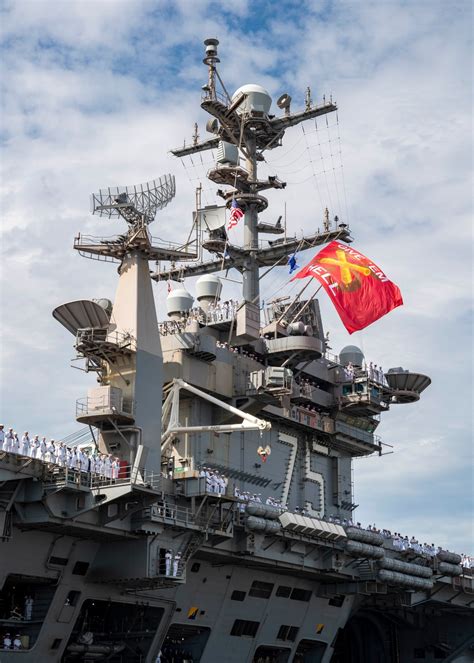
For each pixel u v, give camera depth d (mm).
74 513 43938
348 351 66312
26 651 45500
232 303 59906
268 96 65875
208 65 64188
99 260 53219
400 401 67312
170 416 53125
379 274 62219
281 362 60781
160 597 50469
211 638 54406
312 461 62906
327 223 65062
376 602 66875
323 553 57969
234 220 61844
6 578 44375
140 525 46125
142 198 51594
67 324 50406
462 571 68812
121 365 50562
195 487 49125
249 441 58062
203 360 55812
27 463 42406
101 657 48844
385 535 64562
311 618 61281
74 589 47125
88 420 49188
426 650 74250
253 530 51812
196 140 67812
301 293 61406
